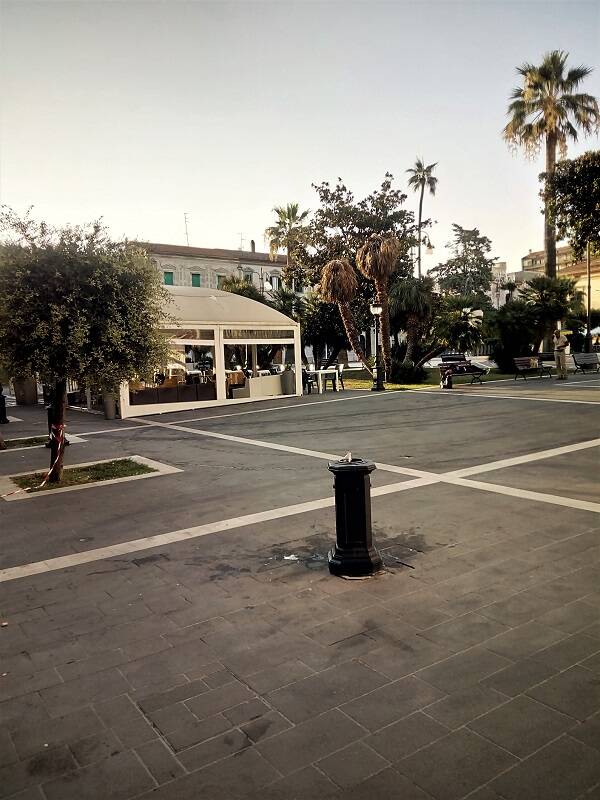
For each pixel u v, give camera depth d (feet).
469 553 17.81
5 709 10.80
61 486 29.71
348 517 16.49
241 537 20.38
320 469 31.19
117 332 29.04
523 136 99.71
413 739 9.53
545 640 12.51
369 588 15.58
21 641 13.44
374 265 83.41
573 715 9.98
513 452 33.04
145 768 9.12
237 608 14.73
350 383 93.81
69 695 11.18
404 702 10.52
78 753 9.53
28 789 8.77
